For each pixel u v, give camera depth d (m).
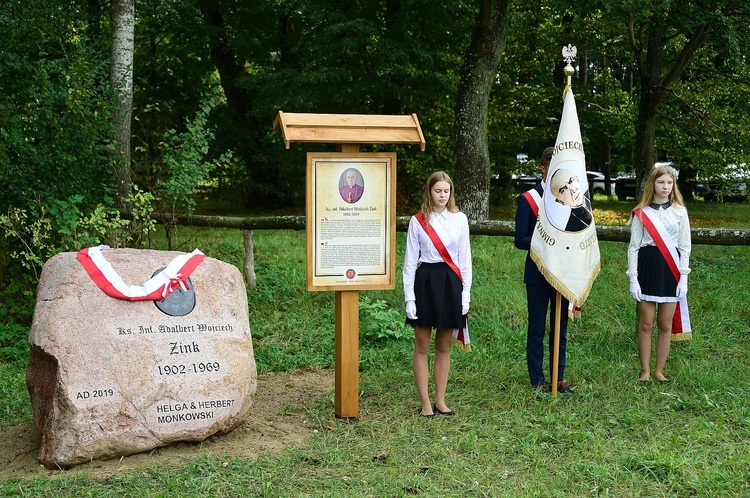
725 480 4.30
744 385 6.17
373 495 4.23
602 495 4.21
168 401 4.87
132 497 4.18
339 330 5.60
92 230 8.86
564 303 6.18
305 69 17.48
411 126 5.57
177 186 8.96
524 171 20.64
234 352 5.14
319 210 5.48
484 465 4.68
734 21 16.28
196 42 20.83
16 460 4.90
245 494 4.23
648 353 6.42
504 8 13.07
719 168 18.22
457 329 5.61
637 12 12.10
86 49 9.52
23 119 8.80
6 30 9.12
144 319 4.98
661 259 6.25
